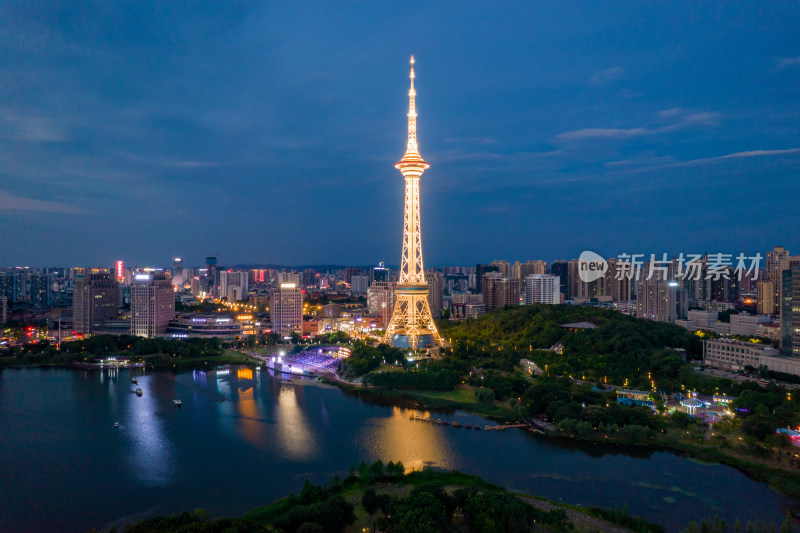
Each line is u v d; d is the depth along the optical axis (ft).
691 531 590.14
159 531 511.81
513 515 592.60
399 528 561.02
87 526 638.94
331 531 590.96
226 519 541.75
